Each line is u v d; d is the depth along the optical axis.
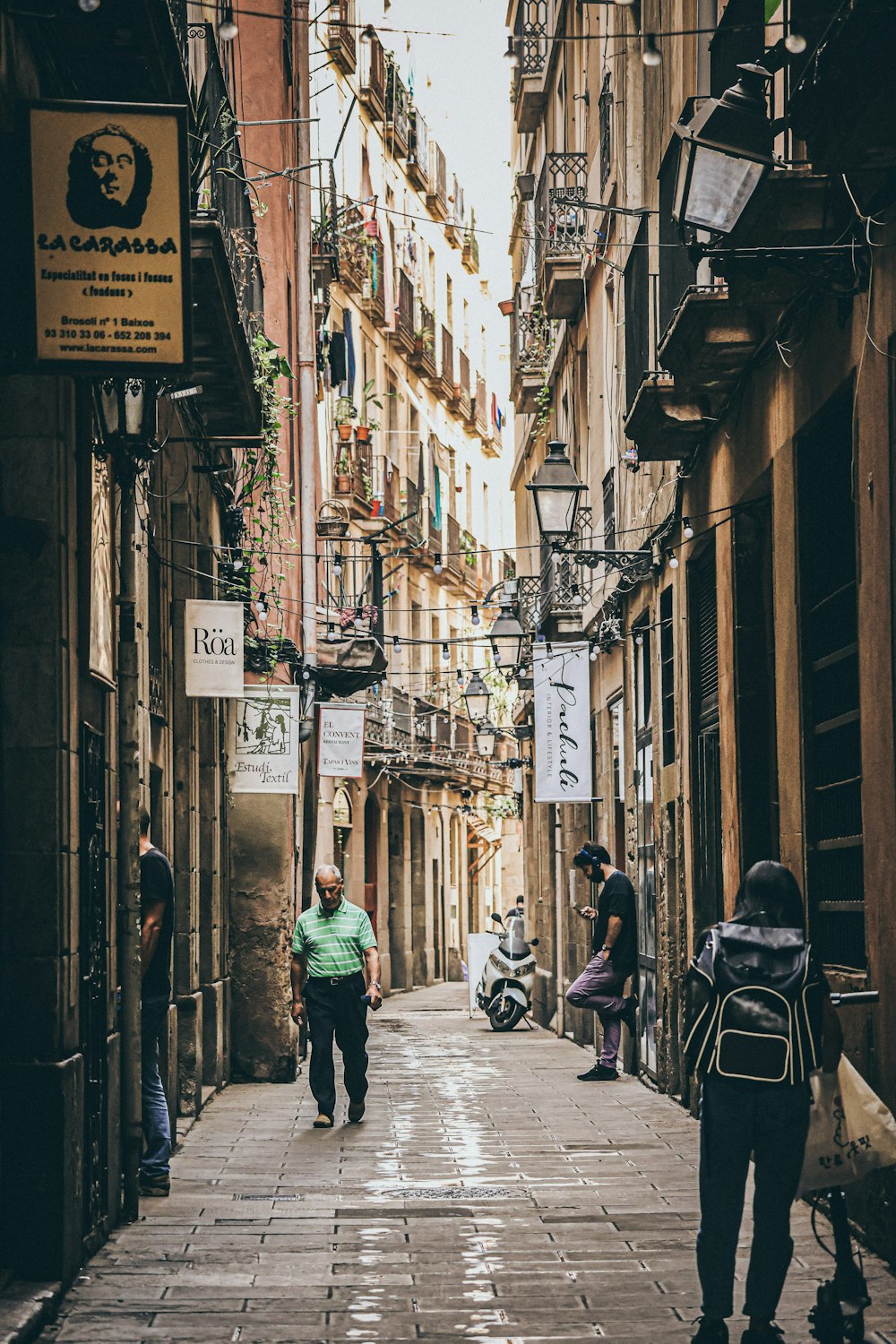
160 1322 8.82
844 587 12.16
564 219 29.00
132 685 11.68
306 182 27.17
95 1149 10.52
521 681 35.56
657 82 20.11
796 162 11.08
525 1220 11.47
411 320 51.28
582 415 29.89
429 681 54.53
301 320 26.73
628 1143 15.24
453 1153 14.65
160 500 16.12
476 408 62.47
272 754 20.78
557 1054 25.89
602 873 22.00
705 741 18.02
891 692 10.47
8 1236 9.27
